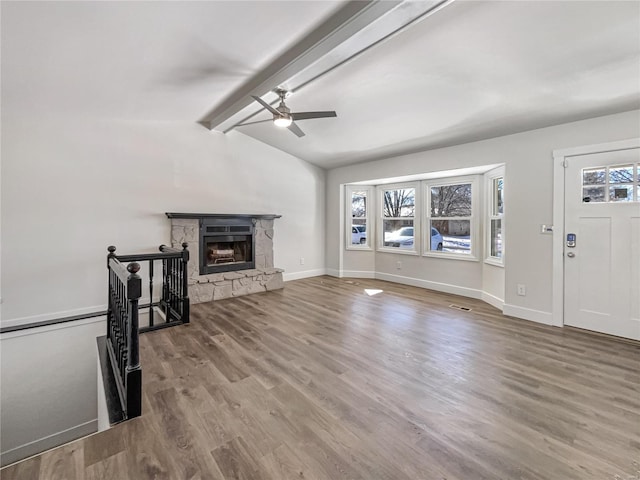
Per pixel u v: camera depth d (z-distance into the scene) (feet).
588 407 6.59
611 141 10.19
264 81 10.70
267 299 15.46
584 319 11.03
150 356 9.04
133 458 5.22
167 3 6.84
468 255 16.31
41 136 11.71
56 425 11.88
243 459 5.19
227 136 16.66
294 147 18.26
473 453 5.32
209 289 15.15
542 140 11.73
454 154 14.76
